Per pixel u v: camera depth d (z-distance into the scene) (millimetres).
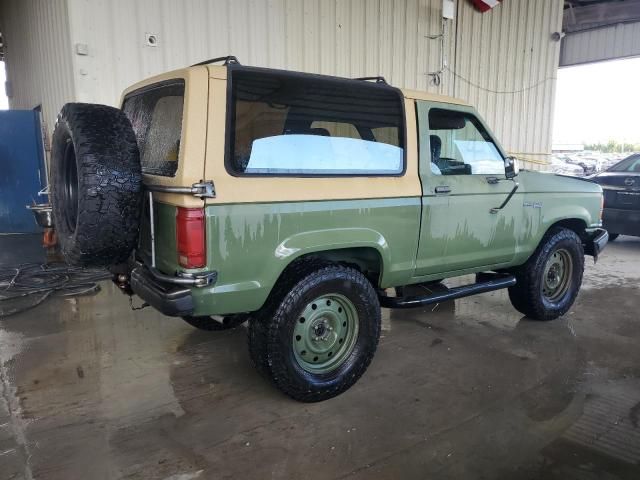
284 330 2912
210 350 3938
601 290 5801
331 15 7914
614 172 8320
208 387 3352
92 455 2611
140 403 3137
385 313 4906
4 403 3117
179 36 6516
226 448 2684
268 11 7227
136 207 2697
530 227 4270
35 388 3309
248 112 2750
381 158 3326
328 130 3078
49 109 7891
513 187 4062
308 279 2971
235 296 2746
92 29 5895
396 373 3596
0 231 8336
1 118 8086
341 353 3242
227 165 2658
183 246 2570
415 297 3668
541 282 4477
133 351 3904
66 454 2617
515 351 3998
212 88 2623
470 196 3770
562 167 21000
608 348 4070
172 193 2600
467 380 3490
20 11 9148
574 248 4684
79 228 2621
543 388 3379
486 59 10430
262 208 2754
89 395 3227
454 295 3840
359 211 3141
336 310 3184
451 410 3088
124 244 2729
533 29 11195
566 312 4875
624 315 4906
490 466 2551
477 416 3021
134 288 3018
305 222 2922
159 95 3053
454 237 3725
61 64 6633
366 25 8375
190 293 2611
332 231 3037
